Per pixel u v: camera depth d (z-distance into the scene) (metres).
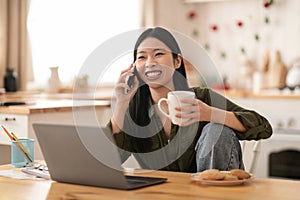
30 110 3.26
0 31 4.71
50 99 4.27
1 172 1.85
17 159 1.96
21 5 4.83
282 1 5.56
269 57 5.61
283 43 5.55
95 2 5.62
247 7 5.75
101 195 1.48
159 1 5.95
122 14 5.86
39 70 5.17
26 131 3.29
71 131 1.54
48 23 5.21
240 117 2.01
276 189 1.55
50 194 1.50
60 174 1.65
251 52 5.73
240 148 1.99
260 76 5.51
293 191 1.52
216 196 1.46
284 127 4.95
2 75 4.74
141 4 5.93
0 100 3.84
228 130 1.95
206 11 5.99
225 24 5.88
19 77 4.86
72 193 1.51
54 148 1.61
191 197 1.45
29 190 1.56
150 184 1.61
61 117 3.51
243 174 1.66
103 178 1.56
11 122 3.36
